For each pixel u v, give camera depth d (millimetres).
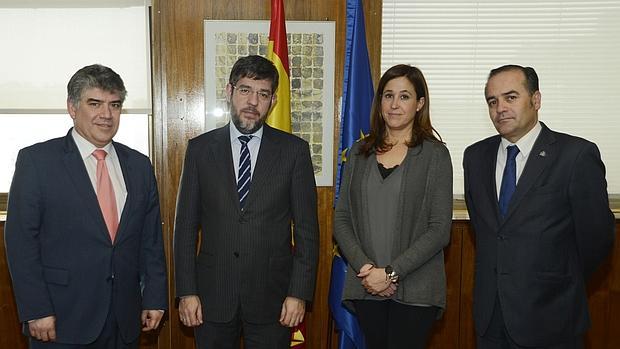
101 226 1799
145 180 1956
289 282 2043
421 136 1999
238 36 2750
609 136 2975
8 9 2730
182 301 1984
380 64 2852
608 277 2834
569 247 1863
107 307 1813
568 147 1822
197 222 2027
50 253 1776
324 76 2805
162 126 2758
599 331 2854
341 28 2789
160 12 2715
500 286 1854
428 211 1944
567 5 2912
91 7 2756
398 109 1969
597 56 2941
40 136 2834
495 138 2037
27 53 2756
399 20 2896
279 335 2023
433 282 1930
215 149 2006
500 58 2932
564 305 1834
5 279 2670
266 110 1999
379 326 1990
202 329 1994
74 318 1780
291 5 2771
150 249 1998
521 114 1825
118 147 1968
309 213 2021
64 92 2779
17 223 1735
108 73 1817
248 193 1970
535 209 1810
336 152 2842
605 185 1830
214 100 2764
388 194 1950
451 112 2947
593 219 1807
